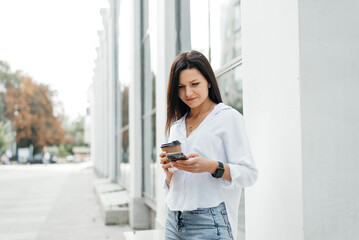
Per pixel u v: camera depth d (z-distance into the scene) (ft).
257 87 7.07
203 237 5.73
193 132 6.05
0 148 169.58
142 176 23.09
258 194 6.98
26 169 113.70
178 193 6.07
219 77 11.80
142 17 24.91
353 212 5.87
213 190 5.82
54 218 26.00
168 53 15.35
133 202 22.58
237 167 5.50
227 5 10.91
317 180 5.75
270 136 6.59
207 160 5.47
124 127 35.12
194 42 14.70
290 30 5.95
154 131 20.52
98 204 32.60
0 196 39.60
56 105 199.31
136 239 12.52
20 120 179.42
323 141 5.80
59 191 44.39
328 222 5.78
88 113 175.42
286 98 6.08
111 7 43.27
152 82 21.29
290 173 5.98
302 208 5.70
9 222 24.67
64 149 219.61
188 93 5.96
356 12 5.96
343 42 5.90
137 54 24.75
